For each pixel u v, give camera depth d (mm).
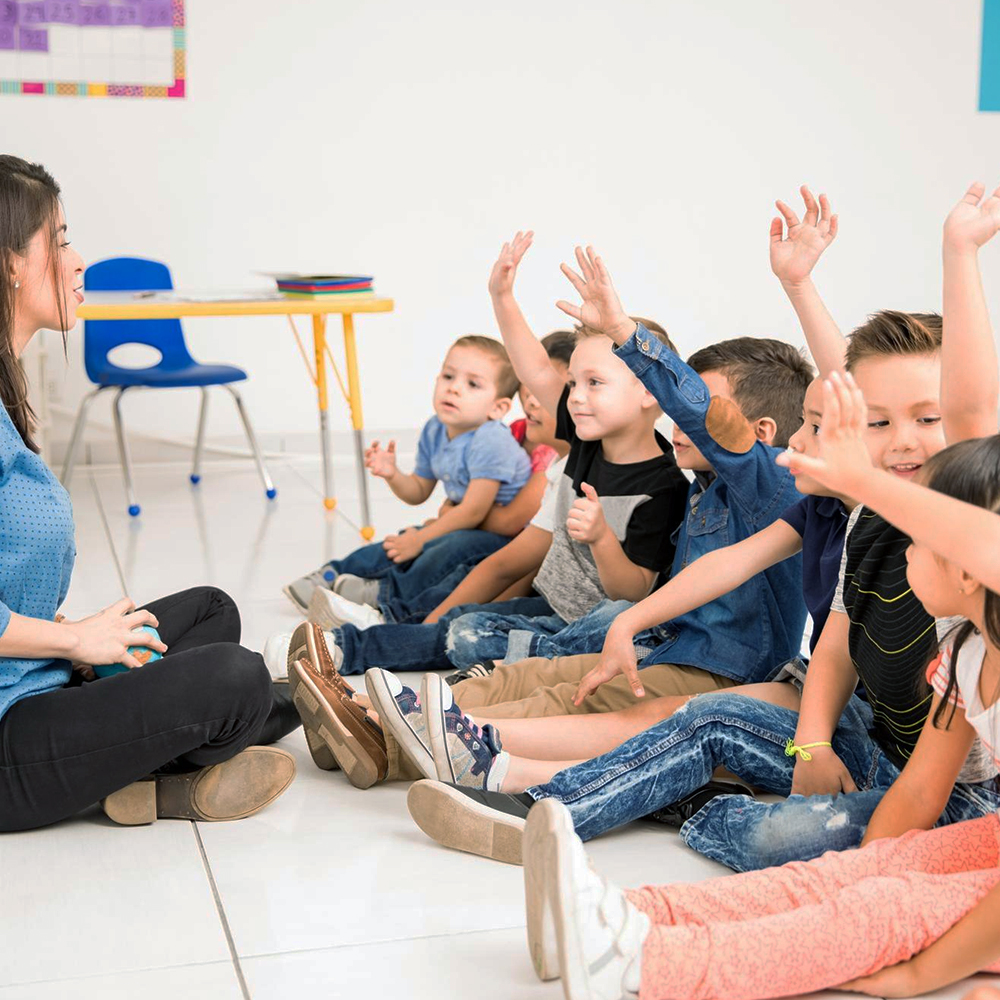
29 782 1443
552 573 2117
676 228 4871
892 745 1473
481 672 1932
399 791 1661
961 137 5078
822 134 4945
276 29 4332
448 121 4566
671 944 1087
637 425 1997
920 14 4945
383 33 4441
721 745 1478
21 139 4168
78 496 3857
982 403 1321
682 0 4711
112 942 1261
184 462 4469
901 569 1337
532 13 4574
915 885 1135
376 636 2158
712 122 4824
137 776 1480
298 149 4434
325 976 1203
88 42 4164
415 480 2812
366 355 4629
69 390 4328
